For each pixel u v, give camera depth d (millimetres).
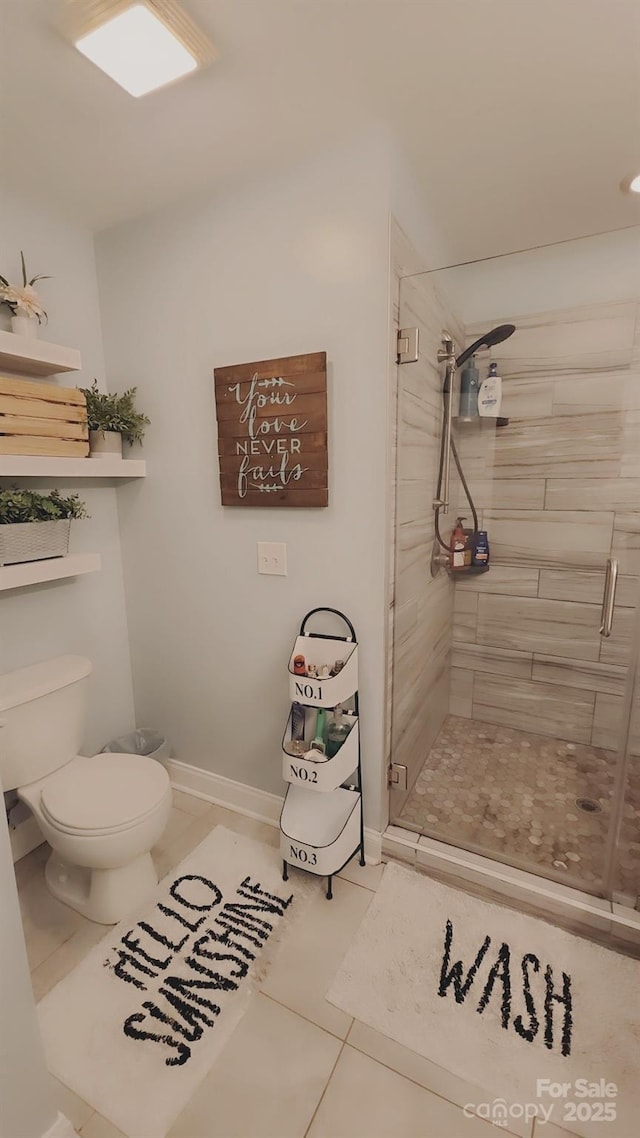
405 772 1788
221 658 1944
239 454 1682
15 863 1727
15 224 1637
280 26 1023
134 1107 1049
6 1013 885
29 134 1336
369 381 1462
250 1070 1112
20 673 1652
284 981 1306
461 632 2502
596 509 2098
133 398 1920
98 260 1902
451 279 1987
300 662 1588
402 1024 1199
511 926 1453
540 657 2336
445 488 2170
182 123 1307
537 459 2182
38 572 1547
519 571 2316
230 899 1560
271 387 1570
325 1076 1101
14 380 1455
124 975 1328
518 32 1045
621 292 1926
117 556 2094
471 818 1842
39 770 1589
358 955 1370
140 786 1521
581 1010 1224
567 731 2330
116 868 1459
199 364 1751
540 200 1724
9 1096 898
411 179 1543
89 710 2031
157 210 1729
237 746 1988
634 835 1492
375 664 1612
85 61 1106
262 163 1486
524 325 2105
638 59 1107
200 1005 1249
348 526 1577
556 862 1622
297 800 1669
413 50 1088
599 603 2160
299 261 1506
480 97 1230
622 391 1967
